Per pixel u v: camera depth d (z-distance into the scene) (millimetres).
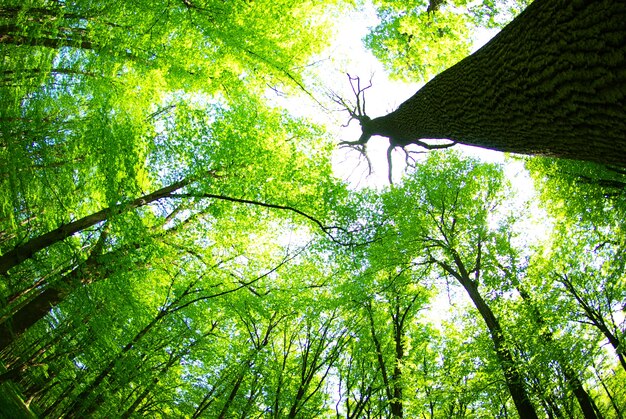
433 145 6199
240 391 11789
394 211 12000
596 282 12125
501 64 2975
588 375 12344
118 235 6680
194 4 7074
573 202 11023
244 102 8312
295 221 8469
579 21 2162
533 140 2967
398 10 8539
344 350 12805
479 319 14641
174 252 7953
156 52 7590
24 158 6320
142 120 8000
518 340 10781
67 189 7230
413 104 5039
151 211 8250
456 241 13039
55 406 9273
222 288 9328
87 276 6410
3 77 6043
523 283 12266
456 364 12195
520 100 2822
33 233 7477
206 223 8766
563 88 2371
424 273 13094
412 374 12086
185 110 7480
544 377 10055
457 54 9219
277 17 7859
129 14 6957
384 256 12344
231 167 7172
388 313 14078
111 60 7199
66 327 7449
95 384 7598
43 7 6094
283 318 12195
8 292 7828
